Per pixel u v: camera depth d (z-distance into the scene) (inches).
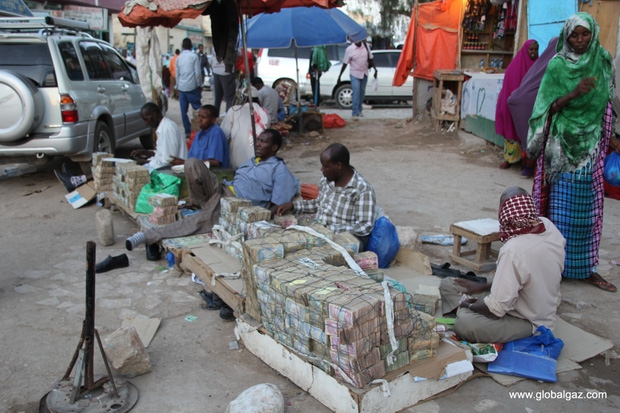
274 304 118.6
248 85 233.5
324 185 168.2
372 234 166.6
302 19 407.2
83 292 167.6
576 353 130.3
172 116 588.1
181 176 232.1
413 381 109.0
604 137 160.9
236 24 237.8
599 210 163.8
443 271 169.6
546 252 121.0
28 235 220.4
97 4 661.3
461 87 438.9
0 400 115.3
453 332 131.9
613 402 113.9
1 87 253.8
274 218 173.3
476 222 188.5
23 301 161.3
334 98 687.7
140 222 207.3
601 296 162.9
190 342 138.9
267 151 190.7
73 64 289.9
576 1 312.8
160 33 1408.7
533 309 124.2
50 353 133.6
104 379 116.2
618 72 289.0
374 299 102.4
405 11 1059.3
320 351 110.5
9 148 268.1
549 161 162.6
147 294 165.8
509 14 443.2
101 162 251.6
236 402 104.3
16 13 429.4
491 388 118.0
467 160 360.2
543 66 258.8
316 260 125.3
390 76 684.7
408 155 380.5
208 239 184.4
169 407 113.3
